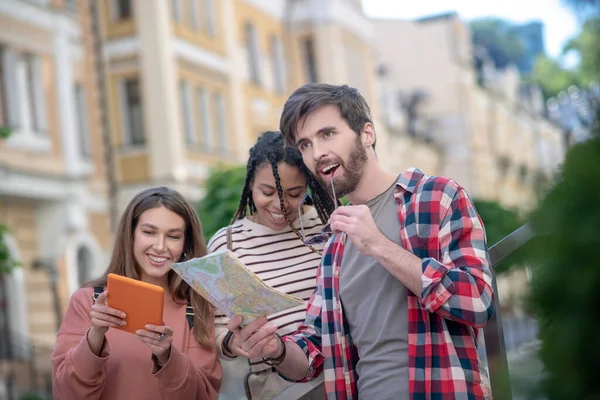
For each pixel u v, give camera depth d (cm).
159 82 1952
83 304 312
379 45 3900
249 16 2342
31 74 1677
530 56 5894
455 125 3888
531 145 4806
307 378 285
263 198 341
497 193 3988
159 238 313
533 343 148
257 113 2323
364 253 254
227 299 259
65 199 1708
